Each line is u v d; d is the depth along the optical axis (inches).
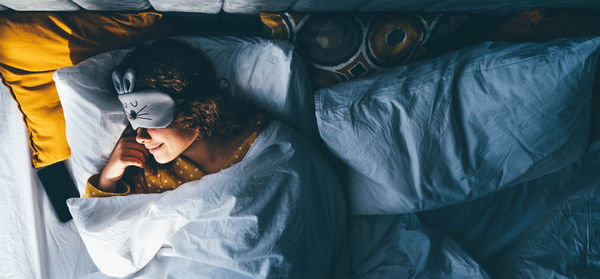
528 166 34.6
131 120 33.5
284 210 32.7
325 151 40.7
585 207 36.3
